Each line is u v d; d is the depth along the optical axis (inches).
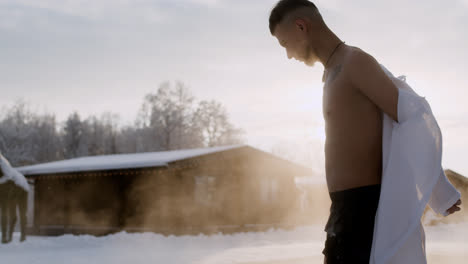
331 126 71.3
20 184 617.6
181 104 2620.6
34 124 3240.7
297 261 346.6
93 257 434.3
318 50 74.5
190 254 427.8
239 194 914.7
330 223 71.9
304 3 75.4
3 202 602.2
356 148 68.4
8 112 2763.3
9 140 2704.2
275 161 995.9
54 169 886.4
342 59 70.9
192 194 828.6
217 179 884.6
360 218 67.7
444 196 69.8
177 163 789.9
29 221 1222.9
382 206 63.5
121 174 874.1
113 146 3287.4
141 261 383.9
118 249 548.4
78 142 3518.7
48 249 559.5
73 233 889.5
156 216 829.2
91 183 903.7
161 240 686.5
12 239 660.1
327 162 72.9
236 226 871.1
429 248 401.1
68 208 921.5
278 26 76.9
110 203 876.0
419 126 63.6
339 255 69.3
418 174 62.7
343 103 69.2
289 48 77.0
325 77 75.0
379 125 68.4
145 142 2655.0
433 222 949.2
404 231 61.9
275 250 422.3
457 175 759.1
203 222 840.3
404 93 64.9
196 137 2628.0
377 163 68.4
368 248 66.4
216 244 621.3
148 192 842.2
